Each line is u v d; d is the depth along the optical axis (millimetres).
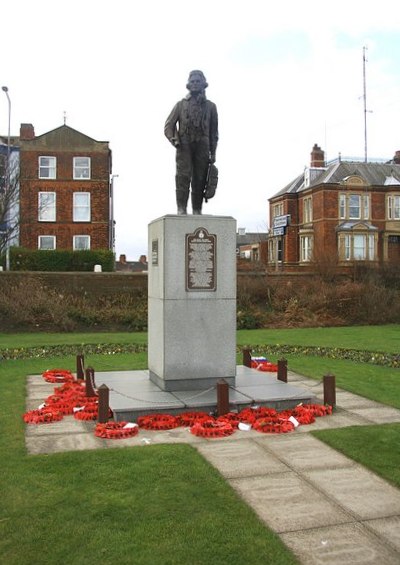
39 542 4043
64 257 34531
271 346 15367
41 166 38750
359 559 3857
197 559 3820
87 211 39094
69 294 23078
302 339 17281
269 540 4074
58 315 20516
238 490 5020
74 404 7875
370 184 44219
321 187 43531
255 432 6785
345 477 5352
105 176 39125
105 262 35000
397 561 3838
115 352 14016
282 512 4582
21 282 22578
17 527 4270
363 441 6387
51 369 11312
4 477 5266
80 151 38938
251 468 5570
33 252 34125
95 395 8312
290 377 10594
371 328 21250
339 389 9430
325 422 7289
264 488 5074
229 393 7984
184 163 8812
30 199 38250
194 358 8141
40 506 4633
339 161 46969
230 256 8195
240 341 16641
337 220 43469
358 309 23641
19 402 8383
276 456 5930
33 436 6625
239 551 3928
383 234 43938
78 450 6078
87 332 19906
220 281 8164
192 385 8148
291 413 7520
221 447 6215
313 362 12469
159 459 5730
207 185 8992
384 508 4668
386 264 28875
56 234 38719
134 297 23797
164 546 3984
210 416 7227
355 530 4281
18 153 38844
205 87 8844
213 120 9000
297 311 23359
